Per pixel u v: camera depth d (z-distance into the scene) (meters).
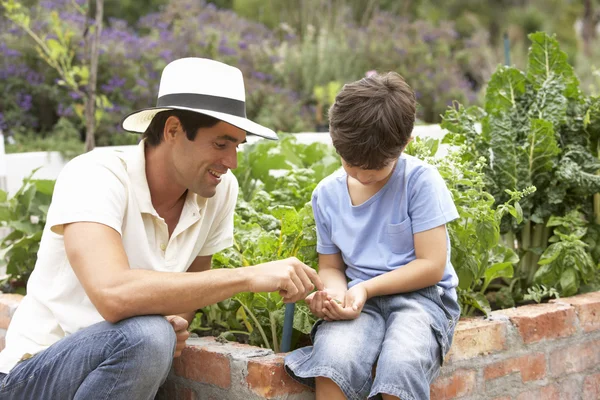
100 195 1.97
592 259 3.08
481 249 2.69
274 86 7.83
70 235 1.94
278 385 2.10
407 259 2.22
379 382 1.95
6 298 2.99
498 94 3.19
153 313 1.92
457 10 13.99
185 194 2.24
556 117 3.06
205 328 2.69
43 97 6.80
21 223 3.26
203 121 2.02
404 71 8.49
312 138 5.38
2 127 6.51
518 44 12.05
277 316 2.43
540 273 2.96
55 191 2.04
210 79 2.06
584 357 2.81
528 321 2.62
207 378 2.28
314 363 2.02
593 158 3.06
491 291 3.15
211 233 2.38
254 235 2.60
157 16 8.55
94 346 1.91
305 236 2.53
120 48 7.05
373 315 2.18
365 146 2.09
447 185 2.69
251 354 2.21
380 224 2.27
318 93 7.66
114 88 6.72
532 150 2.98
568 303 2.81
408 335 2.03
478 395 2.49
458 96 8.50
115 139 6.57
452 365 2.41
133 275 1.89
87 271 1.89
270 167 3.52
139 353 1.89
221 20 8.52
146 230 2.13
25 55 6.84
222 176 2.35
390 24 9.48
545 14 14.36
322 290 2.11
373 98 2.11
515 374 2.60
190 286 1.90
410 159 2.30
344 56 8.31
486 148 3.07
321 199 2.38
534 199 3.04
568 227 2.98
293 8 10.12
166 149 2.10
